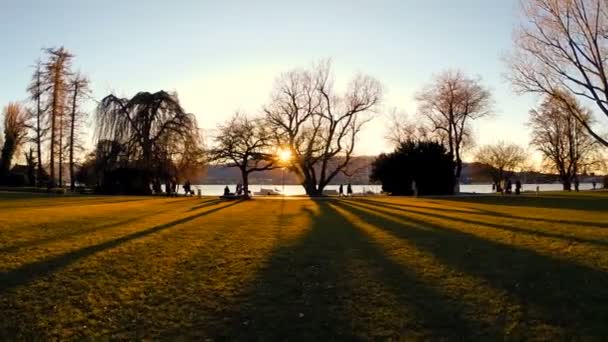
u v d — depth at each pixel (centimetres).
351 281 1095
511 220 2250
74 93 6294
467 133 6469
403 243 1569
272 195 6197
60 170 6431
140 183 5497
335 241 1623
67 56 6209
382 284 1071
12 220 2120
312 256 1359
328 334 815
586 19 3538
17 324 866
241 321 873
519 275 1127
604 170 7631
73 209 2847
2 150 7262
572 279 1084
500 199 4450
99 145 5550
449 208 3191
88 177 5838
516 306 923
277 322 866
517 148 9262
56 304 956
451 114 6366
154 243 1555
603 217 2361
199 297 995
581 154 7394
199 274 1162
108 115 5522
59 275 1131
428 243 1566
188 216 2523
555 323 843
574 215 2500
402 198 4906
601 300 945
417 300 965
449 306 929
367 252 1415
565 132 7331
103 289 1045
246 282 1093
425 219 2362
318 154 6141
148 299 987
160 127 5488
